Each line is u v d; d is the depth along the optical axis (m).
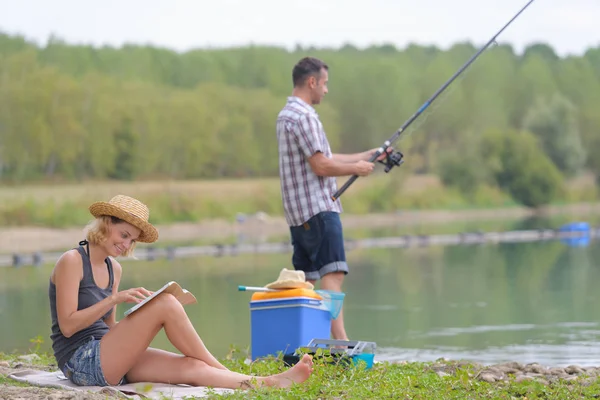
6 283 29.66
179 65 115.56
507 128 109.88
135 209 8.99
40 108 83.00
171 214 74.25
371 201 85.75
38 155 83.12
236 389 8.66
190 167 92.44
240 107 99.75
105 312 8.84
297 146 11.97
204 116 93.75
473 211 92.31
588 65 125.00
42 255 42.50
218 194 79.38
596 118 115.00
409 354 14.52
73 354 8.98
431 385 9.14
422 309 21.03
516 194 97.12
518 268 31.36
